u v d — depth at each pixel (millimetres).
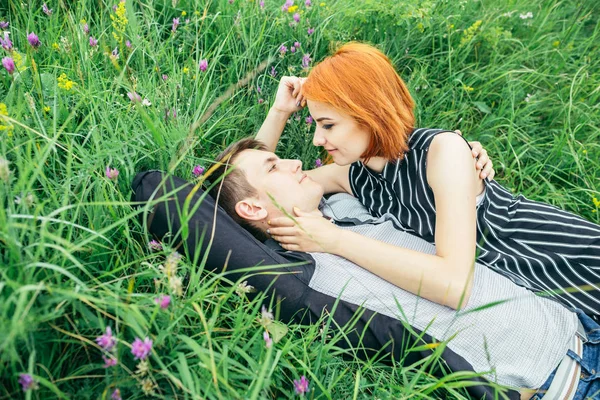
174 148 1867
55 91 1803
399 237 1890
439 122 2918
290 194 1849
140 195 1742
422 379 1641
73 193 1591
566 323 1647
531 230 1900
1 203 1265
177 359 1360
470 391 1564
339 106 1712
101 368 1364
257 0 2766
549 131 3066
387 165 1934
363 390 1599
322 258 1748
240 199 1865
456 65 3127
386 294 1681
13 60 1728
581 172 2701
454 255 1627
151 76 2307
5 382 1251
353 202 2115
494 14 3482
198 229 1683
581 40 3596
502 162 2748
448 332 1635
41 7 2357
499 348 1614
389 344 1653
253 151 1915
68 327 1339
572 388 1576
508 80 3055
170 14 2740
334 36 2834
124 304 1223
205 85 2480
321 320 1627
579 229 1868
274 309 1686
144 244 1747
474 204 1711
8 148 1575
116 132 1849
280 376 1500
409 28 2986
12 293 1157
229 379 1392
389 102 1742
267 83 2646
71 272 1416
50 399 1260
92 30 2455
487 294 1671
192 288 1494
